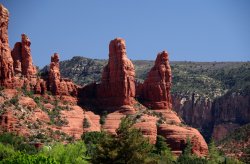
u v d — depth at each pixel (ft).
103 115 609.83
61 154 429.38
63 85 622.54
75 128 568.41
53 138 526.57
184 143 579.48
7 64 570.05
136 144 317.63
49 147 460.55
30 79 609.01
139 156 315.17
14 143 466.70
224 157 620.49
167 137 581.53
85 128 577.02
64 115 579.48
